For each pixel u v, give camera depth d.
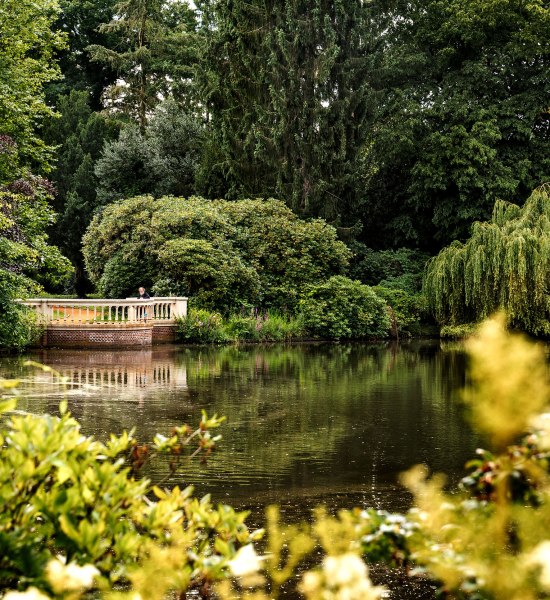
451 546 2.29
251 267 28.34
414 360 19.88
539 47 33.03
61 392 12.77
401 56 34.47
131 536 2.30
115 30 44.44
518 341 2.09
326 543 2.49
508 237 25.12
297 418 10.69
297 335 28.03
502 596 2.04
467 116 33.00
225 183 33.88
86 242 29.50
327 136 31.92
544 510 2.16
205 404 11.76
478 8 33.44
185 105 44.62
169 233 27.20
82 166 37.84
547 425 2.29
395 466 7.86
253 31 32.38
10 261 18.64
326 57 31.08
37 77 22.91
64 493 2.26
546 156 33.22
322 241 30.53
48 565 2.13
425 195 33.75
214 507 6.25
